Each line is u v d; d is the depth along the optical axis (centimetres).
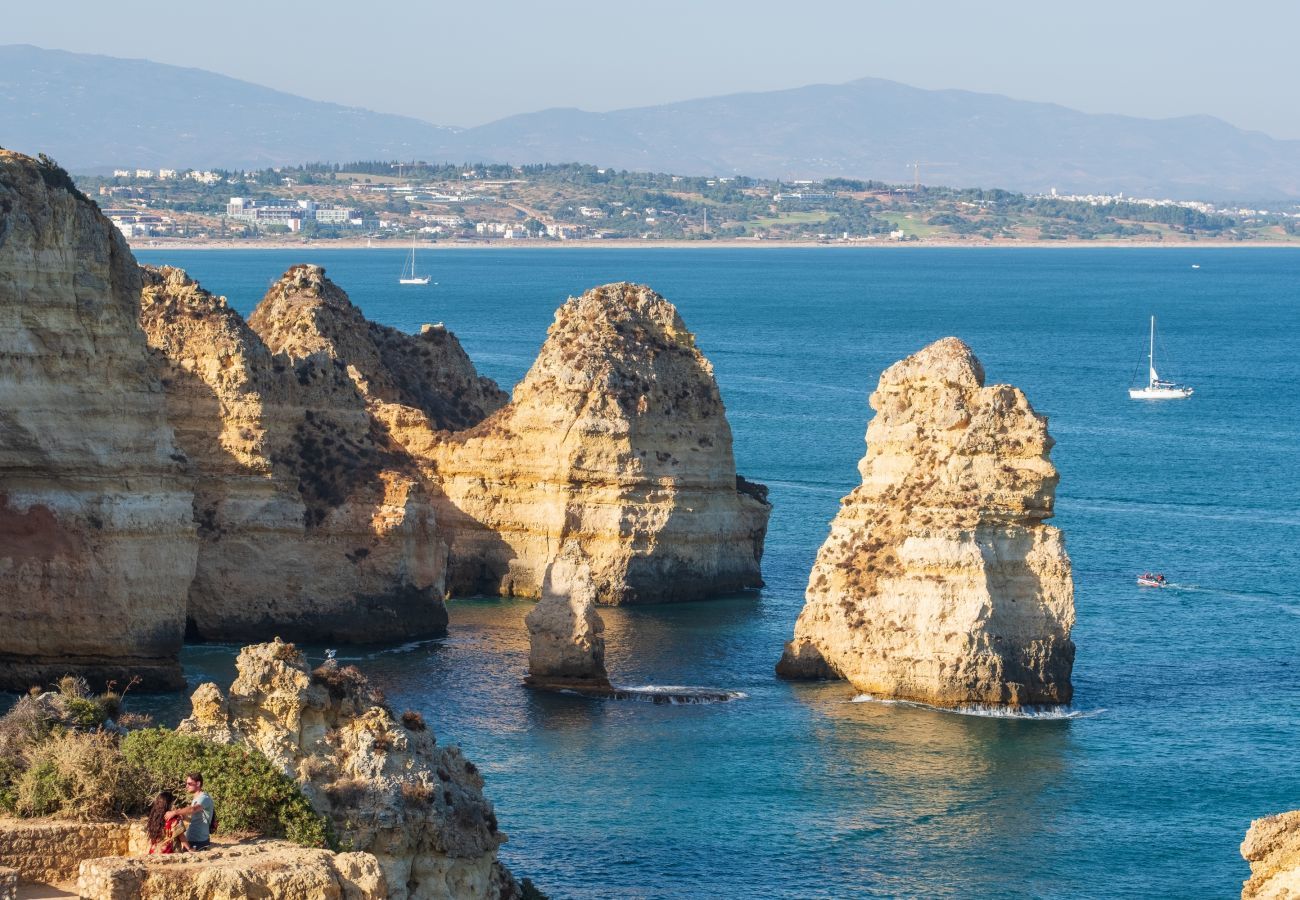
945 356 13888
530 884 8612
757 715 12594
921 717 12644
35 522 12475
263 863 5741
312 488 15300
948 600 12962
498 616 16062
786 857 9888
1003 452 13200
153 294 15562
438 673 13700
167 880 5578
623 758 11544
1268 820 6394
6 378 12219
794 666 13650
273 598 14962
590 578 13275
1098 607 16312
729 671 13888
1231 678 13850
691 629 15525
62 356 12381
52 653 12512
